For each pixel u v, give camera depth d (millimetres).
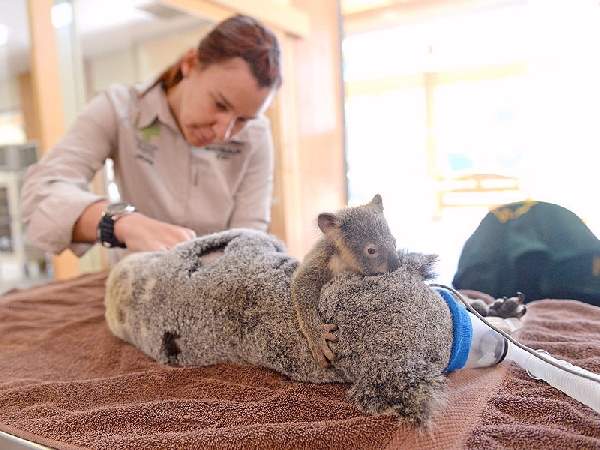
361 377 540
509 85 3789
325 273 600
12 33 2637
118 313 814
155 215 1470
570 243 1052
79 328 979
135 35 3484
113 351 814
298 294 592
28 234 1240
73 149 1319
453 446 467
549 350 707
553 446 460
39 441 527
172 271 739
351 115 4566
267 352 625
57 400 640
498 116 3855
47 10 2170
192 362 710
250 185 1582
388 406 512
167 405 578
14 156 2777
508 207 1145
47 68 2174
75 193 1172
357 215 606
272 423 521
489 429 491
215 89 1187
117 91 1441
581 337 776
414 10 4098
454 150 4094
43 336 942
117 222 1057
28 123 2807
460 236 2938
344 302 558
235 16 1239
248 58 1146
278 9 3639
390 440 477
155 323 734
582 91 3264
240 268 684
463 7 3887
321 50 4270
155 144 1432
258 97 1203
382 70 4371
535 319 881
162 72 1438
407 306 539
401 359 518
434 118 4145
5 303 1216
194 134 1336
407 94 4250
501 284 1089
